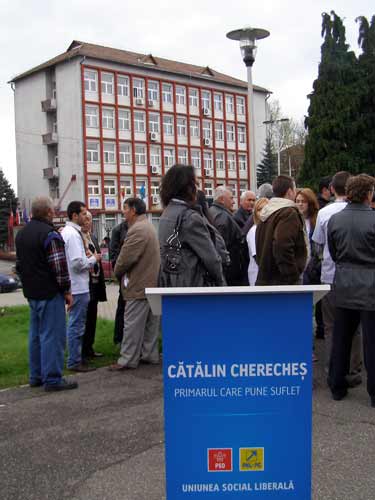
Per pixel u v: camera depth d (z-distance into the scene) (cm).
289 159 7181
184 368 248
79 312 724
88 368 735
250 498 252
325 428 486
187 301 246
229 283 726
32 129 6431
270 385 250
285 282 542
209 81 7019
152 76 6412
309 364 250
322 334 868
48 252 621
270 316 247
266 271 556
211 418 250
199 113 6925
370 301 536
